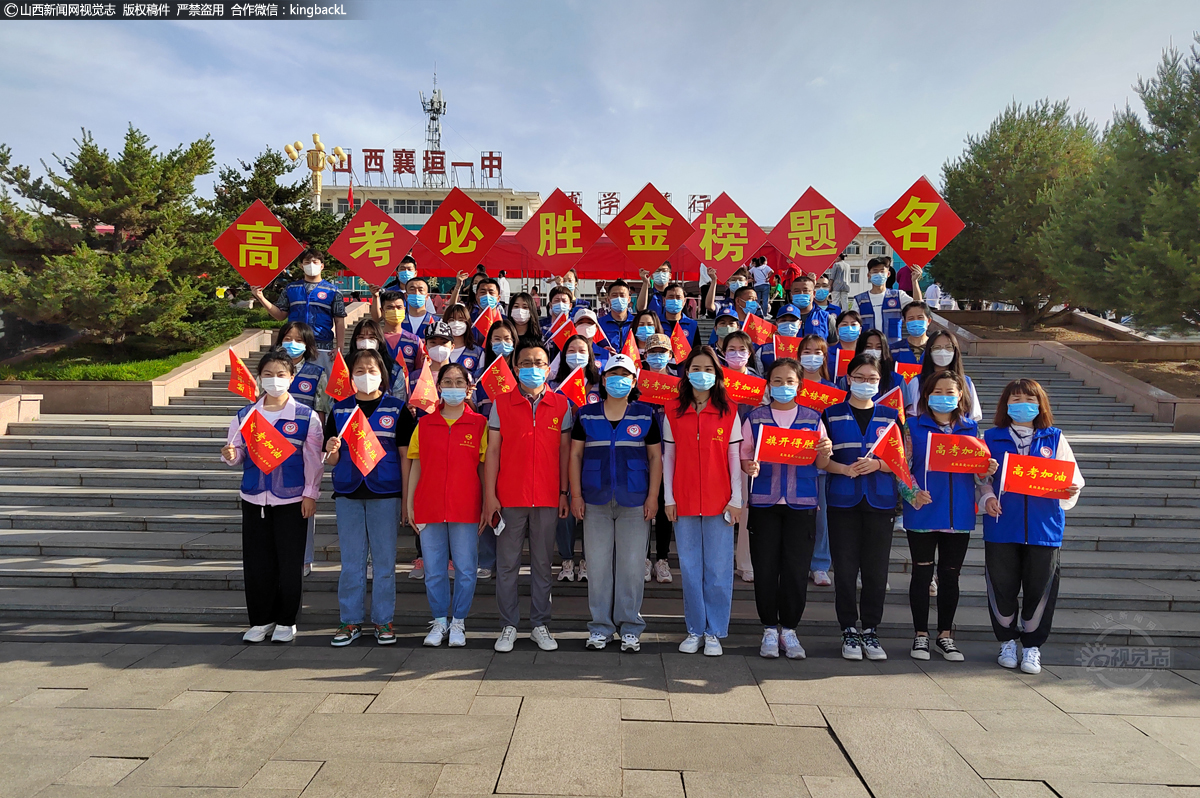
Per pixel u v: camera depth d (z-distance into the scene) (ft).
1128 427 31.35
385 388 15.57
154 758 9.86
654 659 14.05
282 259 21.25
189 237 40.40
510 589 14.47
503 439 14.52
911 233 22.44
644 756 10.09
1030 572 13.80
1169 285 37.88
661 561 17.81
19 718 11.06
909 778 9.66
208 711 11.36
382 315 19.95
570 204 23.30
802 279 22.94
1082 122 55.01
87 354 38.73
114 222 39.47
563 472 14.97
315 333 21.17
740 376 14.88
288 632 14.70
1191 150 37.99
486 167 132.05
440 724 10.97
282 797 8.91
